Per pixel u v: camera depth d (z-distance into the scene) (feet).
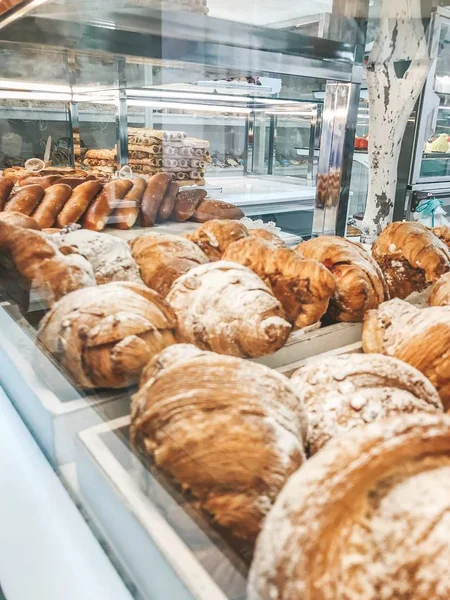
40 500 2.15
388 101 3.69
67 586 1.78
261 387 1.60
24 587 1.78
